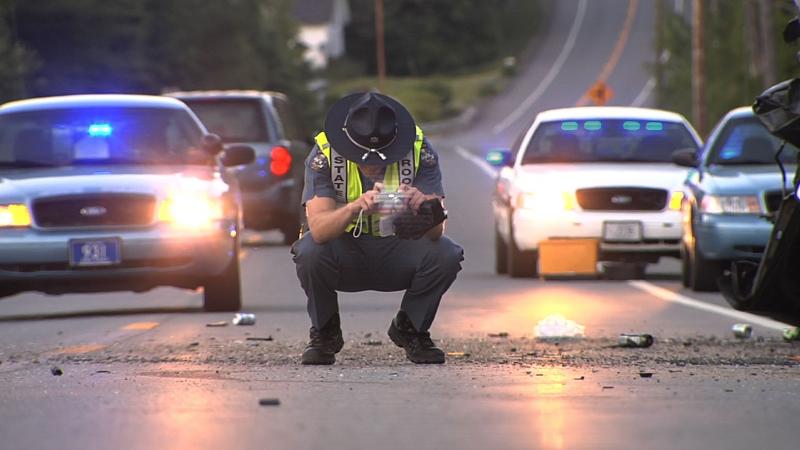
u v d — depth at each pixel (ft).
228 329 124.26
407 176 87.66
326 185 88.07
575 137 196.34
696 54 429.79
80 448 59.72
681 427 64.54
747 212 164.55
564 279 187.93
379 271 90.17
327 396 75.00
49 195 136.05
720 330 123.13
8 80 532.73
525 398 73.97
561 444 60.34
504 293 165.99
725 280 104.58
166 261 137.28
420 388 78.33
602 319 133.69
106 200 136.56
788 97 93.35
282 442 60.90
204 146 146.82
